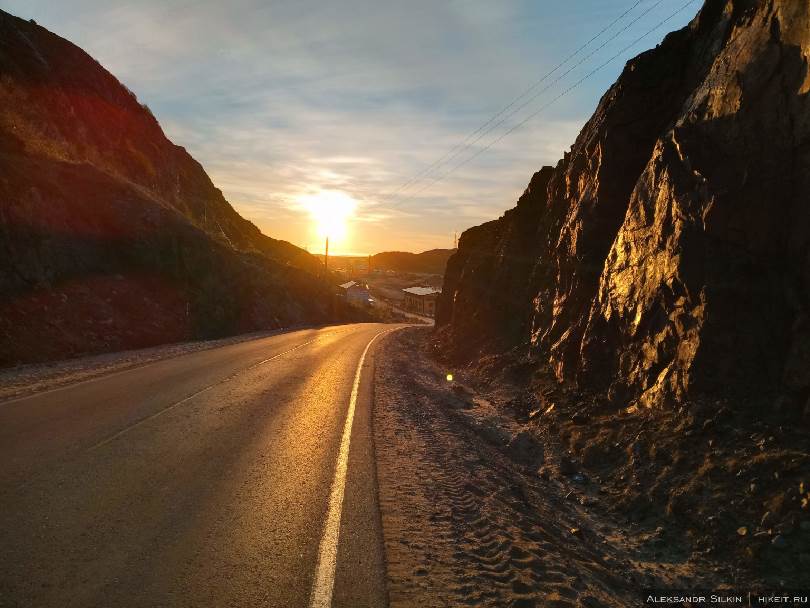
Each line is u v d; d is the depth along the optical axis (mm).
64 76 46250
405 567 4453
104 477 6012
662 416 7641
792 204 6992
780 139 7168
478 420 11352
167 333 23031
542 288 16750
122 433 7906
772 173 7211
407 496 6270
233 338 26812
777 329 6891
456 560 4703
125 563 4137
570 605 4113
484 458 8531
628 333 9562
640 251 9641
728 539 5164
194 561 4250
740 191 7492
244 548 4543
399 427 10000
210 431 8422
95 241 23531
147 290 24422
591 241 12977
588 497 6926
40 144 26797
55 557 4152
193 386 12352
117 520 4918
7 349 14766
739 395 6883
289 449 7766
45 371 13375
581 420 9211
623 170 12469
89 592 3691
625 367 9383
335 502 5797
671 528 5730
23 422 8141
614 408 9078
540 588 4320
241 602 3703
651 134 12086
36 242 19250
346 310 56062
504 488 7121
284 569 4230
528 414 11203
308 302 47688
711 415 6863
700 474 6129
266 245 80188
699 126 8617
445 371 20078
